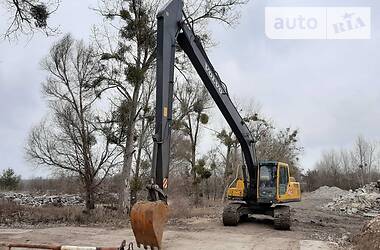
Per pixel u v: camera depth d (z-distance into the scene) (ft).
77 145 80.33
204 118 98.27
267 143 152.25
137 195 76.54
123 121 73.26
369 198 109.29
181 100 99.66
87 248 26.03
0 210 65.41
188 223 60.64
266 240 43.93
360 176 231.50
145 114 77.82
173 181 131.03
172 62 36.88
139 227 29.45
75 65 82.38
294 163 178.29
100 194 85.15
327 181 245.45
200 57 44.34
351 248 40.09
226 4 72.59
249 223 60.49
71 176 87.45
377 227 40.91
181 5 39.86
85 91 78.07
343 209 103.86
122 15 68.54
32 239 42.19
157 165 32.91
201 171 105.40
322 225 63.62
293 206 118.73
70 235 45.55
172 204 82.79
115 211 69.36
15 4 38.68
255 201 58.85
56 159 85.71
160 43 35.45
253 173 58.90
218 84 48.55
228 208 56.80
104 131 76.59
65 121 81.97
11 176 190.70
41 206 82.64
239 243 41.45
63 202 108.17
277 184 56.49
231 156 134.92
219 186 149.07
